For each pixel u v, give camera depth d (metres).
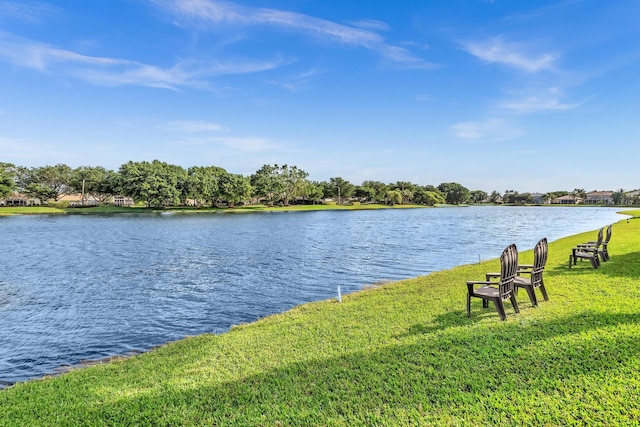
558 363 4.66
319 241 30.80
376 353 5.53
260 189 117.25
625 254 13.58
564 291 8.40
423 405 3.97
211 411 4.19
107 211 86.06
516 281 7.42
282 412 4.04
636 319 6.05
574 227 43.03
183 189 97.88
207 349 6.66
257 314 11.02
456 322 6.78
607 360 4.61
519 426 3.49
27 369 7.47
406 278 15.57
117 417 4.18
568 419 3.52
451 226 46.59
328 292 13.49
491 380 4.38
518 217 69.19
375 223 54.06
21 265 20.05
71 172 108.56
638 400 3.72
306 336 6.81
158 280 16.05
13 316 11.04
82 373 6.04
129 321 10.54
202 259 21.83
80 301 12.73
